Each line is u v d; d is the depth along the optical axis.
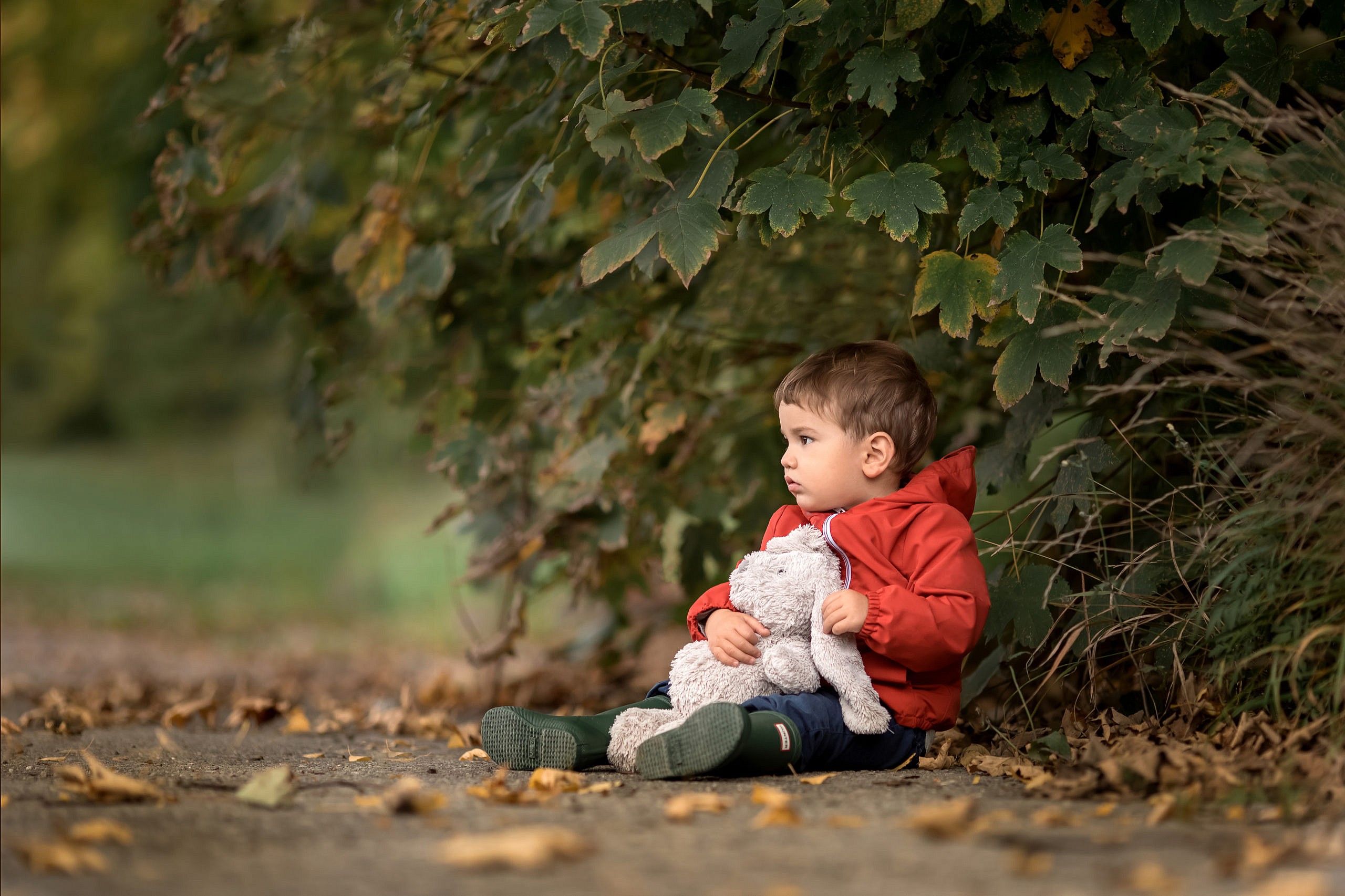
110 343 30.92
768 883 2.38
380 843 2.74
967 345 5.32
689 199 4.18
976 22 4.30
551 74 4.94
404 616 15.20
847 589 3.90
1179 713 4.09
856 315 6.03
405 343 6.90
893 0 4.18
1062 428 7.07
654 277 5.64
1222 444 4.27
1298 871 2.46
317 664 10.92
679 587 7.38
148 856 2.61
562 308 5.85
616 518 6.08
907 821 2.95
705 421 6.32
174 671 10.03
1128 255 4.20
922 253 4.53
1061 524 4.46
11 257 26.36
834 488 4.13
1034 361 4.13
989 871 2.46
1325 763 3.20
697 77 4.56
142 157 8.56
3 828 2.87
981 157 4.21
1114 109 4.16
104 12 12.12
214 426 32.78
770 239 4.18
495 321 6.40
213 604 16.11
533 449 6.44
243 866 2.52
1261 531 3.86
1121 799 3.22
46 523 24.14
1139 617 4.18
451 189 6.12
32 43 12.54
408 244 5.95
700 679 3.88
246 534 22.47
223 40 6.00
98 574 18.70
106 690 8.06
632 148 4.12
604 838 2.77
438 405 6.55
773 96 4.47
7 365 33.75
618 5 4.05
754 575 3.94
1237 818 2.93
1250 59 4.14
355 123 6.25
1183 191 4.52
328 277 6.86
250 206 6.62
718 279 5.82
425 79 5.85
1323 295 3.81
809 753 3.76
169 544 21.52
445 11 4.96
